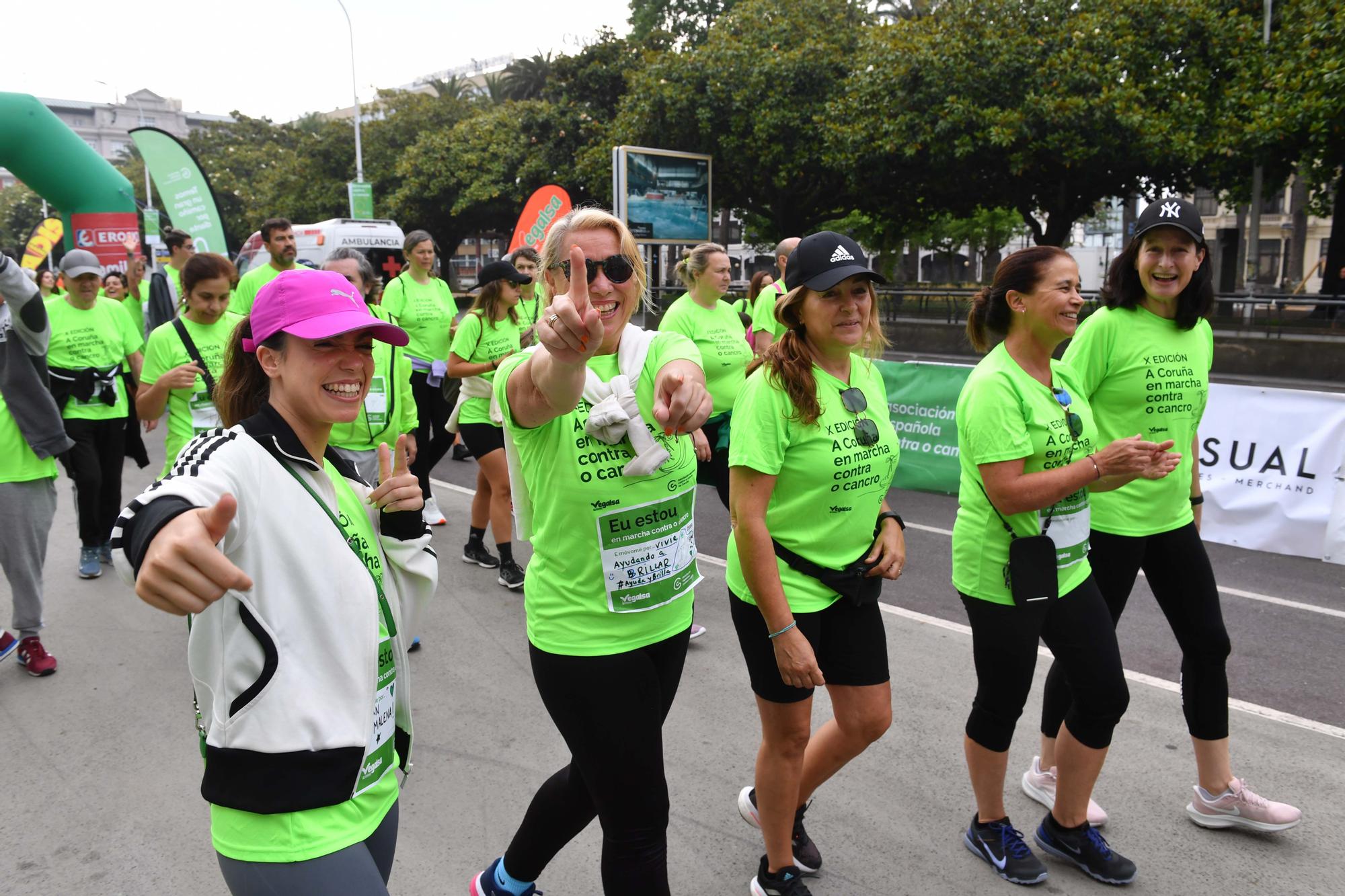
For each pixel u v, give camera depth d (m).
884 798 3.26
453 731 3.80
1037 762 3.26
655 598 2.19
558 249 2.16
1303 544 6.05
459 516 7.32
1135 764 3.46
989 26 18.05
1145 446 2.50
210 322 4.77
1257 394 6.20
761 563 2.38
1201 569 3.01
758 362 2.51
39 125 16.20
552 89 30.94
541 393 1.98
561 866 2.95
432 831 3.11
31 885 2.85
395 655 1.87
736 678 4.25
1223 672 3.01
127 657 4.62
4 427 4.26
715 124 22.39
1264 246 43.56
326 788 1.62
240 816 1.60
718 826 3.11
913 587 5.55
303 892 1.58
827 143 20.25
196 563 1.27
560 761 3.57
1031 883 2.79
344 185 40.09
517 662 4.49
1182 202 2.95
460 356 5.34
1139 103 17.22
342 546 1.70
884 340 2.65
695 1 32.25
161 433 11.70
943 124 18.05
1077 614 2.69
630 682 2.16
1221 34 16.98
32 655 4.41
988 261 34.62
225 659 1.58
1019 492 2.55
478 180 31.31
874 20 23.69
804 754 2.70
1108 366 3.13
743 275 45.69
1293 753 3.51
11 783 3.44
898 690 4.07
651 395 2.17
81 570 5.85
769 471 2.40
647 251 19.89
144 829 3.14
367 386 1.78
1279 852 2.94
